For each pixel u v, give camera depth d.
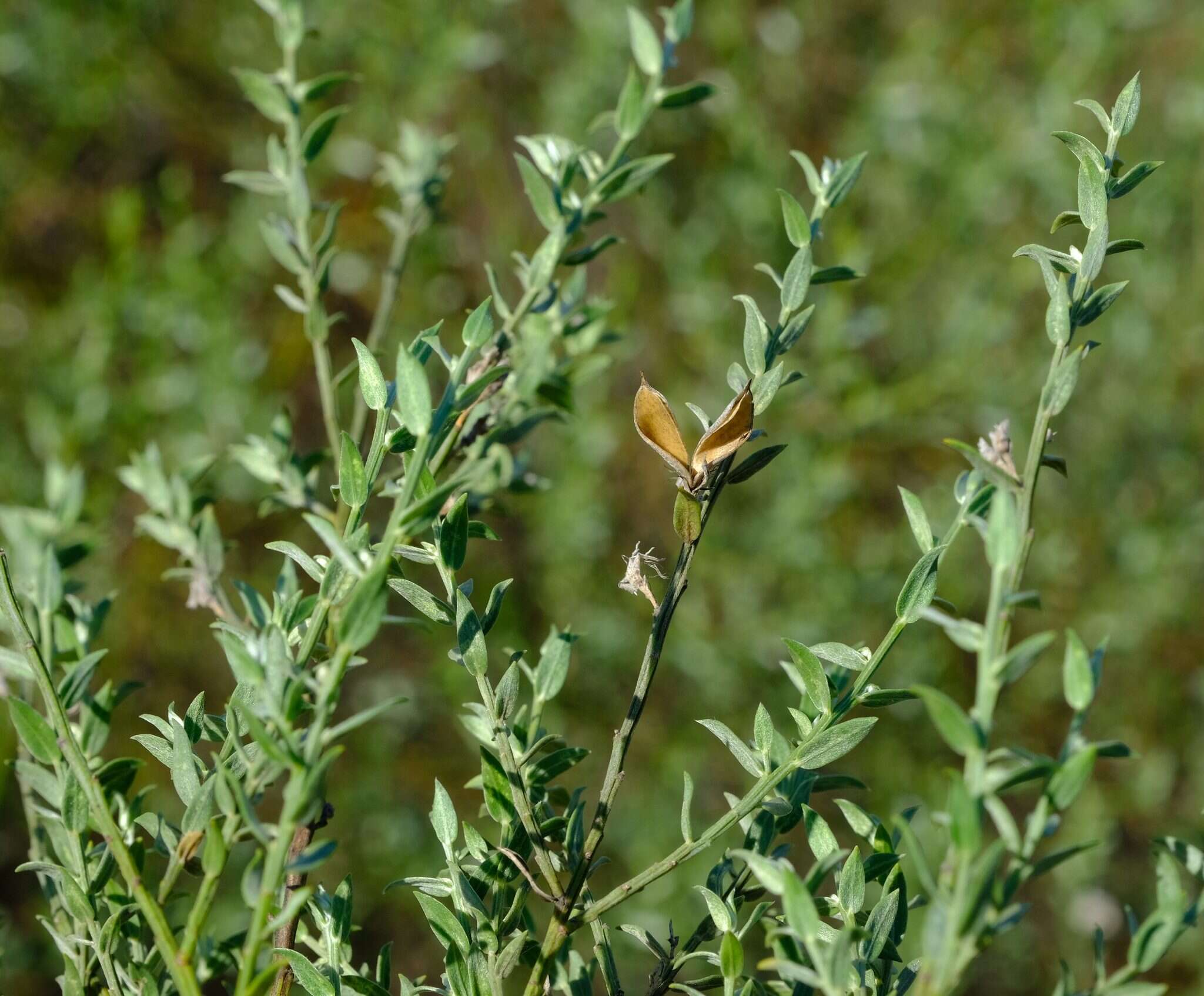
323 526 2.18
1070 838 4.30
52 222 5.16
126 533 4.50
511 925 2.24
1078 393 5.02
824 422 4.69
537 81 5.31
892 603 4.68
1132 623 4.69
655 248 5.01
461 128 5.14
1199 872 2.19
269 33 5.21
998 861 2.17
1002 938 4.22
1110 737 4.71
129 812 2.25
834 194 2.26
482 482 2.32
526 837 2.24
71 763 2.22
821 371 4.66
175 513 2.33
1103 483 4.94
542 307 2.32
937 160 5.12
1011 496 2.21
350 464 2.21
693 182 5.16
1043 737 4.70
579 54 5.00
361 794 4.31
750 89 5.15
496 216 5.16
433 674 4.54
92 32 5.08
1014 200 5.16
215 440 4.47
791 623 4.51
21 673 2.26
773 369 2.25
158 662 4.58
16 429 4.65
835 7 5.55
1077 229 5.04
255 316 5.08
